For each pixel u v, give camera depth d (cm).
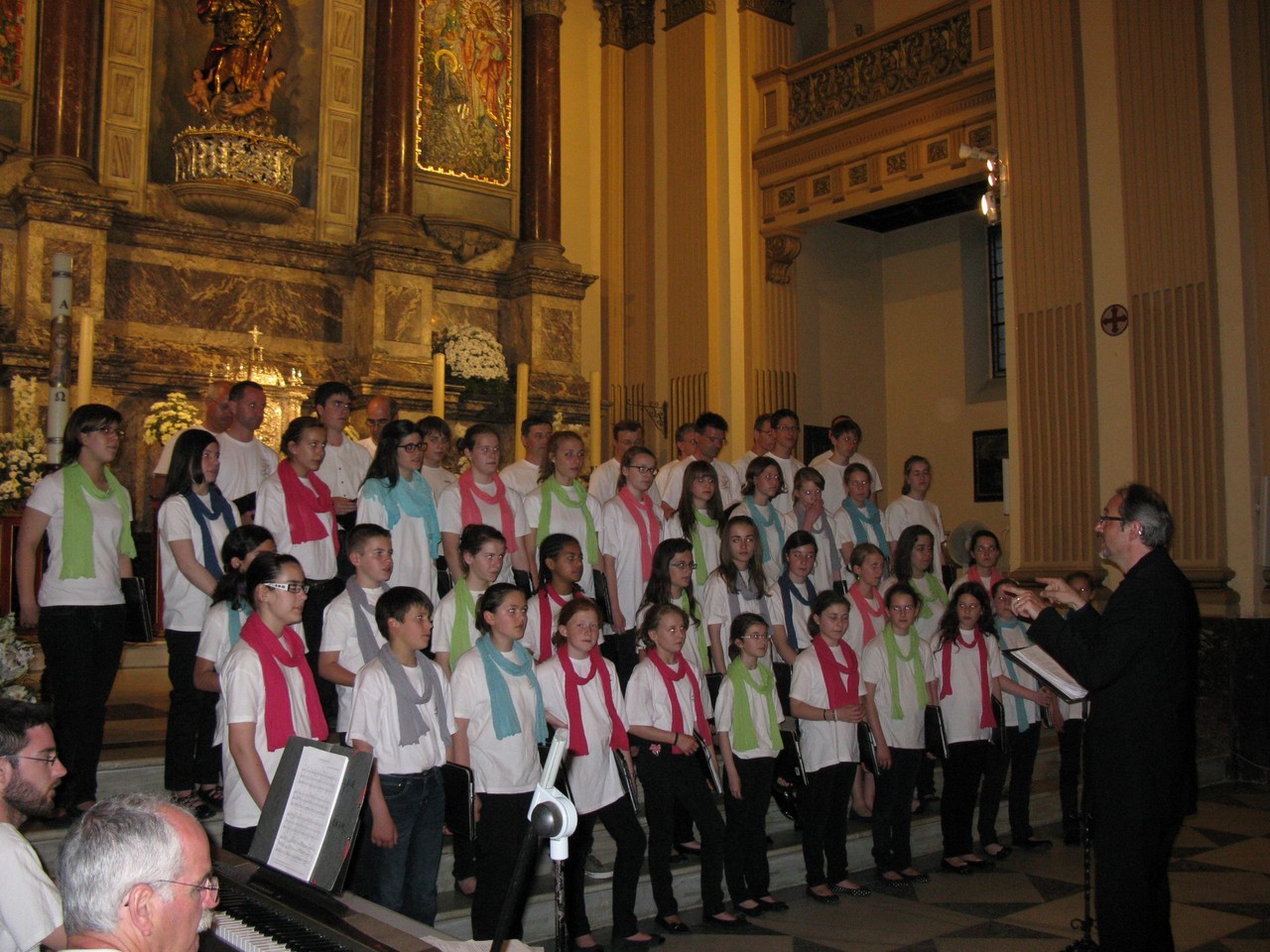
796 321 1251
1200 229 790
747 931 462
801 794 510
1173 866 578
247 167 1052
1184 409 796
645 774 464
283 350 1084
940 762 701
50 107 962
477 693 396
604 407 1288
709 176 1231
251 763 331
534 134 1244
